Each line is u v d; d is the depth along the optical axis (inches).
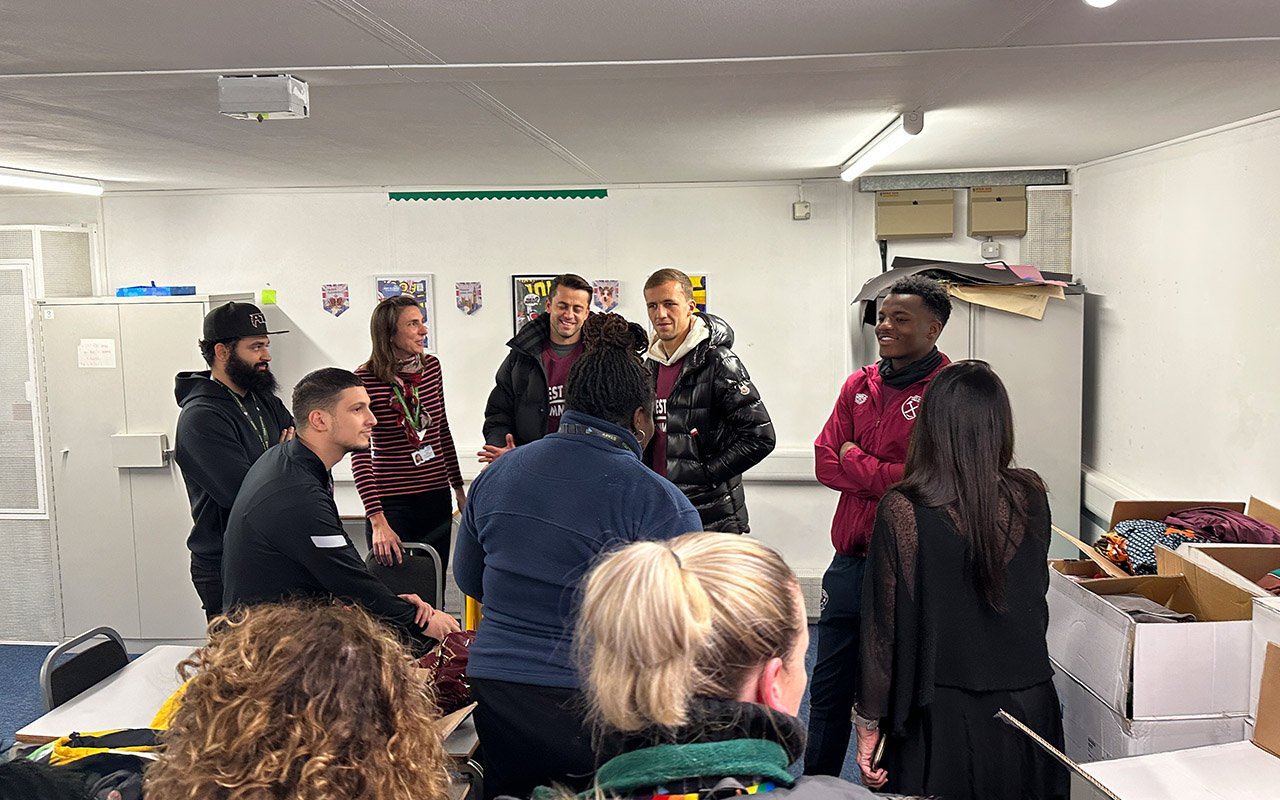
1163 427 151.8
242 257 208.1
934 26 78.2
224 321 128.0
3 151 146.1
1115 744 88.1
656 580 34.8
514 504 75.6
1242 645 86.1
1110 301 172.7
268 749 35.4
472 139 137.1
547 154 154.6
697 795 33.9
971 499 75.1
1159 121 128.2
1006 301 170.2
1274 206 119.6
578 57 86.8
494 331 207.8
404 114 115.6
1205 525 116.0
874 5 72.0
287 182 193.8
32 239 190.7
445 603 183.3
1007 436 77.3
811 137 138.9
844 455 108.0
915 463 78.7
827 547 205.8
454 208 205.3
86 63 87.0
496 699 72.9
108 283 209.3
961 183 191.2
